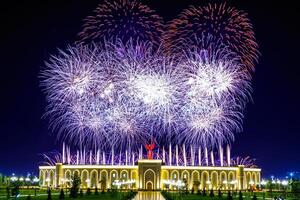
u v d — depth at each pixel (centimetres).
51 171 13812
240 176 13625
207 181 13462
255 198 8881
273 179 15375
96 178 13412
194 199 8712
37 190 12075
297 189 8238
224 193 11831
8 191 8000
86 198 8662
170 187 13300
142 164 13312
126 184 13312
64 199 8288
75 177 10075
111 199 8338
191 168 13500
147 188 13200
